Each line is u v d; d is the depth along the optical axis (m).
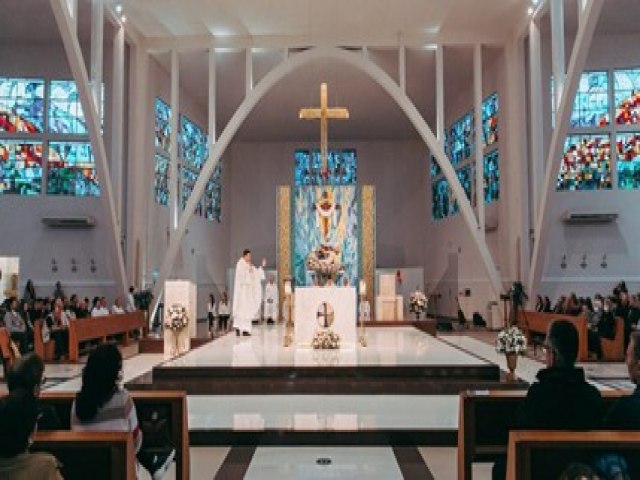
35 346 11.29
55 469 2.29
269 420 6.34
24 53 17.92
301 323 10.12
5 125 17.75
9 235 17.52
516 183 17.61
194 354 9.23
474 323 19.88
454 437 5.88
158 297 17.77
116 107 16.48
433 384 7.67
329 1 15.98
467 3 16.05
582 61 13.05
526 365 10.91
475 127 18.81
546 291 16.95
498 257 18.92
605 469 2.74
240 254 26.83
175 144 18.14
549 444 2.80
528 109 17.58
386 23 17.33
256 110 23.36
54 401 4.28
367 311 16.50
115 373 3.71
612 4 15.45
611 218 16.70
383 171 27.14
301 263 22.11
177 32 17.81
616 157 17.08
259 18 16.98
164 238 19.70
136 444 3.76
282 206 22.36
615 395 4.10
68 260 17.56
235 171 27.16
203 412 6.72
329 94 21.75
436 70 18.31
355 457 5.53
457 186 17.97
